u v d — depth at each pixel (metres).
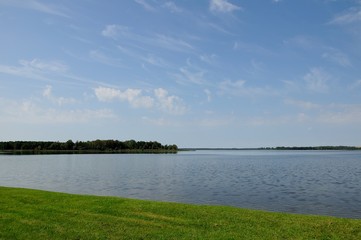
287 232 14.49
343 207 25.80
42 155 151.12
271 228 14.98
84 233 13.88
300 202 27.94
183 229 14.69
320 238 13.88
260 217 16.58
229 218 16.38
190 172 60.94
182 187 37.75
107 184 40.78
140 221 15.71
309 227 15.13
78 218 15.93
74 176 51.94
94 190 35.06
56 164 83.44
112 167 74.00
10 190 22.09
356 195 31.98
